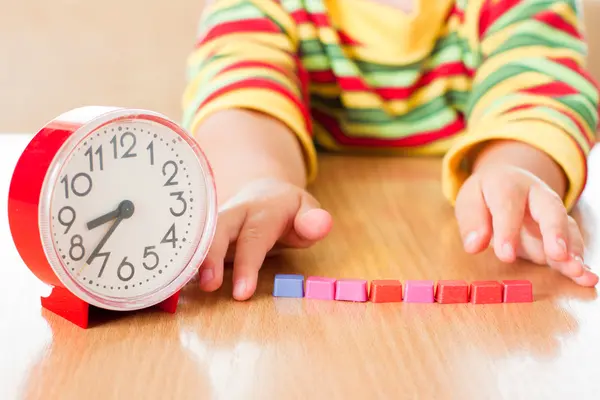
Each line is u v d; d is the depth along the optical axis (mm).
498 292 594
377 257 689
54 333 531
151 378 471
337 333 536
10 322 545
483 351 510
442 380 470
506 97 898
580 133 812
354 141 1125
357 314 570
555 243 622
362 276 643
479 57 1063
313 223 638
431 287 596
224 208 644
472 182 713
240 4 1071
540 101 861
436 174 998
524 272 659
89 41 1508
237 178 726
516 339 530
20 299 583
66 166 501
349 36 1092
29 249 512
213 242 605
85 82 1496
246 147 777
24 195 500
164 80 1510
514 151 777
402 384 466
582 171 786
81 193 511
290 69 994
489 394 454
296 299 596
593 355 507
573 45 1001
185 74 1511
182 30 1530
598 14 1514
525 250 679
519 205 662
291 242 674
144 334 531
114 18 1518
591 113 878
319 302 591
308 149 854
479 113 958
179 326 544
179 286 559
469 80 1085
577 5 1063
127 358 497
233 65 930
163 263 552
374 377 473
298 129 842
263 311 572
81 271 517
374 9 1073
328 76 1098
